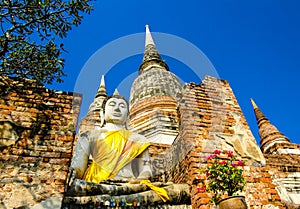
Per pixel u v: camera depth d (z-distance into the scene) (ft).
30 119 14.02
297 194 20.20
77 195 11.44
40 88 15.33
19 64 15.10
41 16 14.99
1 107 14.05
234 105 18.79
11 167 12.46
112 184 11.87
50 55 15.62
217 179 12.37
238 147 16.51
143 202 11.65
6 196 11.69
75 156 12.07
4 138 13.04
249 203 14.23
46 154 13.15
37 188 12.10
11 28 14.61
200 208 13.15
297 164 21.98
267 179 15.49
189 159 14.62
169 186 12.41
